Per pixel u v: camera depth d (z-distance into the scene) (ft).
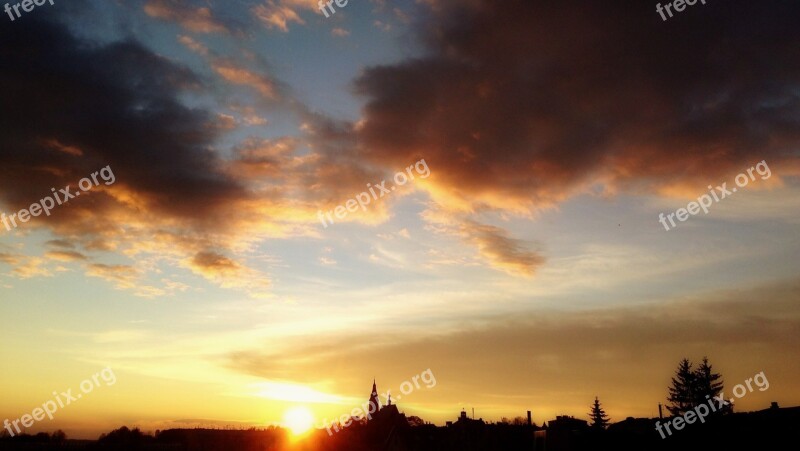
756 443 187.62
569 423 257.75
